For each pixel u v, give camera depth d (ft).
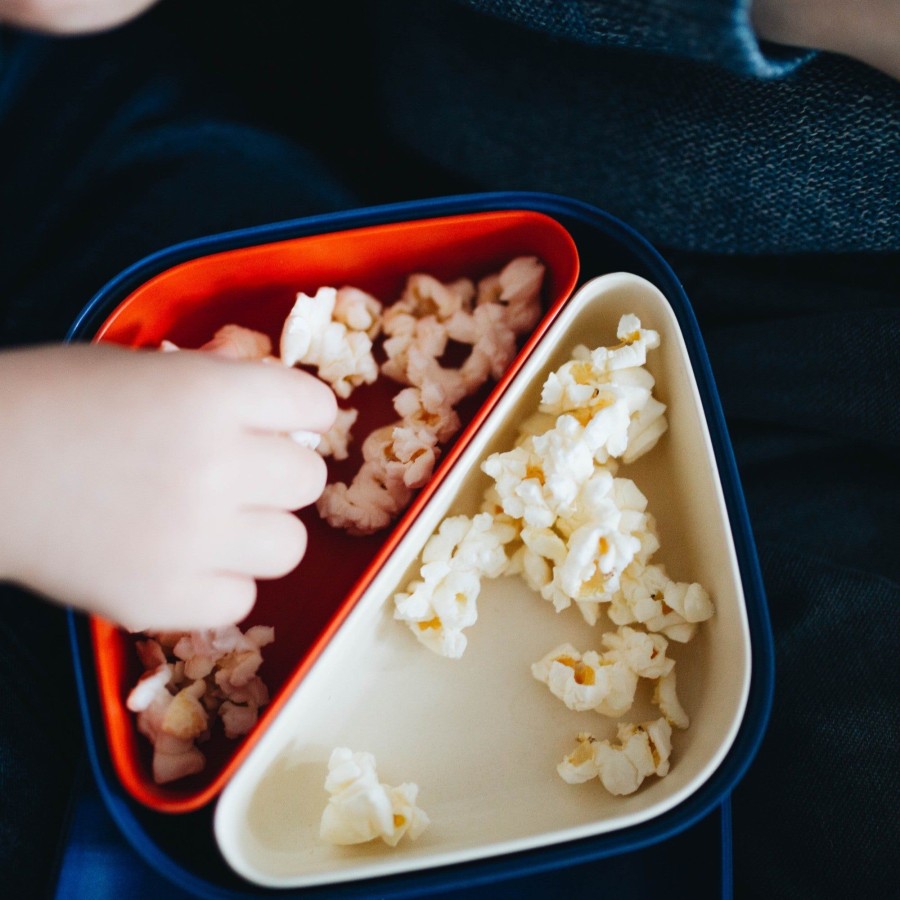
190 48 2.68
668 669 1.89
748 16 1.63
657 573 1.92
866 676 1.96
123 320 2.00
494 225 2.05
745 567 1.82
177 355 1.73
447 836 1.79
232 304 2.20
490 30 2.24
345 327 2.16
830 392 2.14
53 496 1.61
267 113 2.79
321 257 2.09
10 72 2.43
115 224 2.38
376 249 2.10
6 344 2.37
